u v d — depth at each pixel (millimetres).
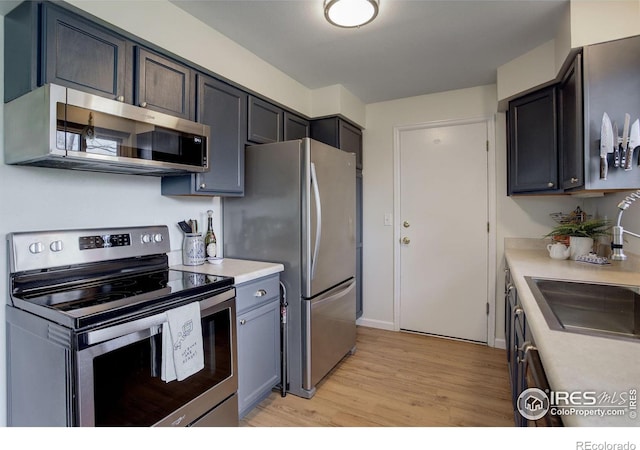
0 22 1381
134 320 1257
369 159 3451
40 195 1514
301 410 2016
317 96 2971
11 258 1370
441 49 2256
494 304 2941
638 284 1431
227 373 1712
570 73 1881
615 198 2047
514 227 2844
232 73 2119
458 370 2512
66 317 1127
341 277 2584
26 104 1292
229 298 1706
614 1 1643
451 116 3072
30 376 1288
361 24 1786
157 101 1651
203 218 2312
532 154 2311
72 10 1328
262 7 1776
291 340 2189
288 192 2168
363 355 2797
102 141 1355
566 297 1521
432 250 3203
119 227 1771
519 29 2002
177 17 1752
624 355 801
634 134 1529
